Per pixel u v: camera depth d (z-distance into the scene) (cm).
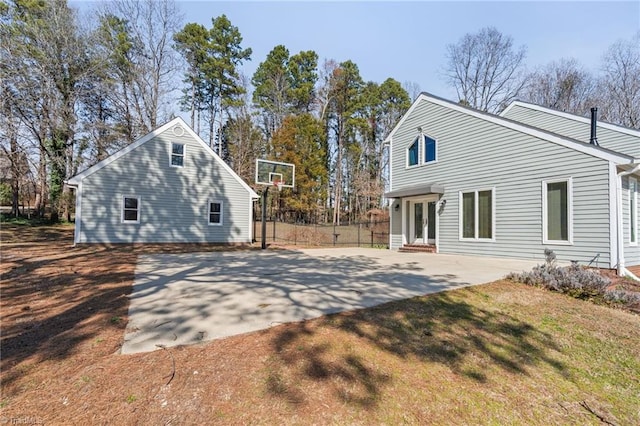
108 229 1349
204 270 762
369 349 306
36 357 283
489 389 256
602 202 773
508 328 377
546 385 268
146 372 257
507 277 635
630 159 725
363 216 3122
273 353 291
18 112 1802
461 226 1116
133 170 1407
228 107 2939
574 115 1191
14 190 2336
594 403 249
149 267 802
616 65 2100
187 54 2672
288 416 211
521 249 940
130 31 2311
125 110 2322
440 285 578
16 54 1731
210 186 1596
